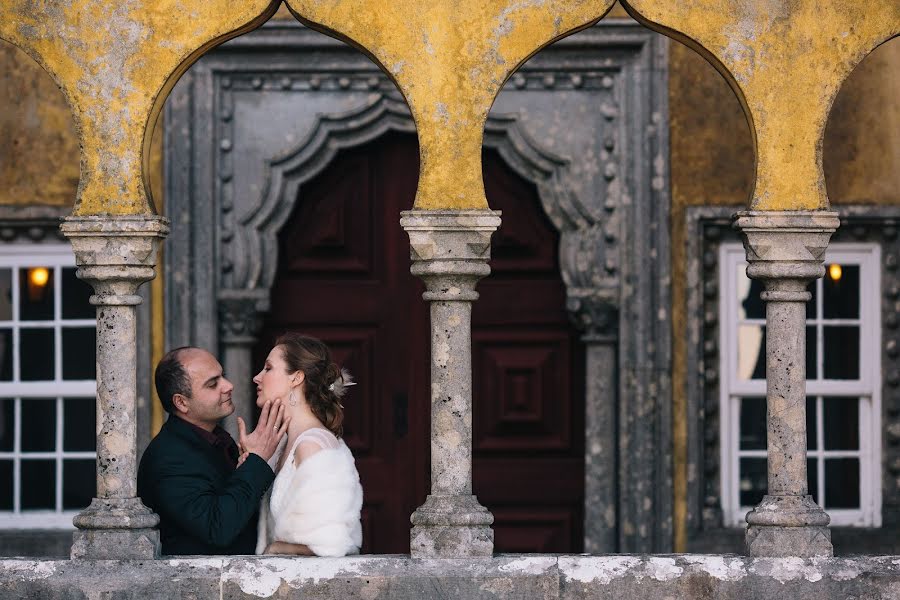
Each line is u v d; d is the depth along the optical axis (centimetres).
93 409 870
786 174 590
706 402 838
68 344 869
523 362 865
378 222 868
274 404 589
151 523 577
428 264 582
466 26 590
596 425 840
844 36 593
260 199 839
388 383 868
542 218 862
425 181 586
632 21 827
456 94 588
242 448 588
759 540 579
